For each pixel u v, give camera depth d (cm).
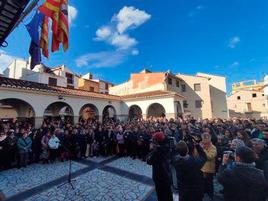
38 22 459
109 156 1104
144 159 977
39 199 532
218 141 642
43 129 1055
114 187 610
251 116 3972
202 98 2792
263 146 405
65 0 469
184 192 340
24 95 1316
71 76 2866
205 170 502
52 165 904
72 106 1669
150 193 560
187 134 666
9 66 2483
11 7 349
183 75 2942
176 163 362
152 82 2517
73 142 1036
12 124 1169
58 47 466
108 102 2075
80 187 613
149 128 1069
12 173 776
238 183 232
